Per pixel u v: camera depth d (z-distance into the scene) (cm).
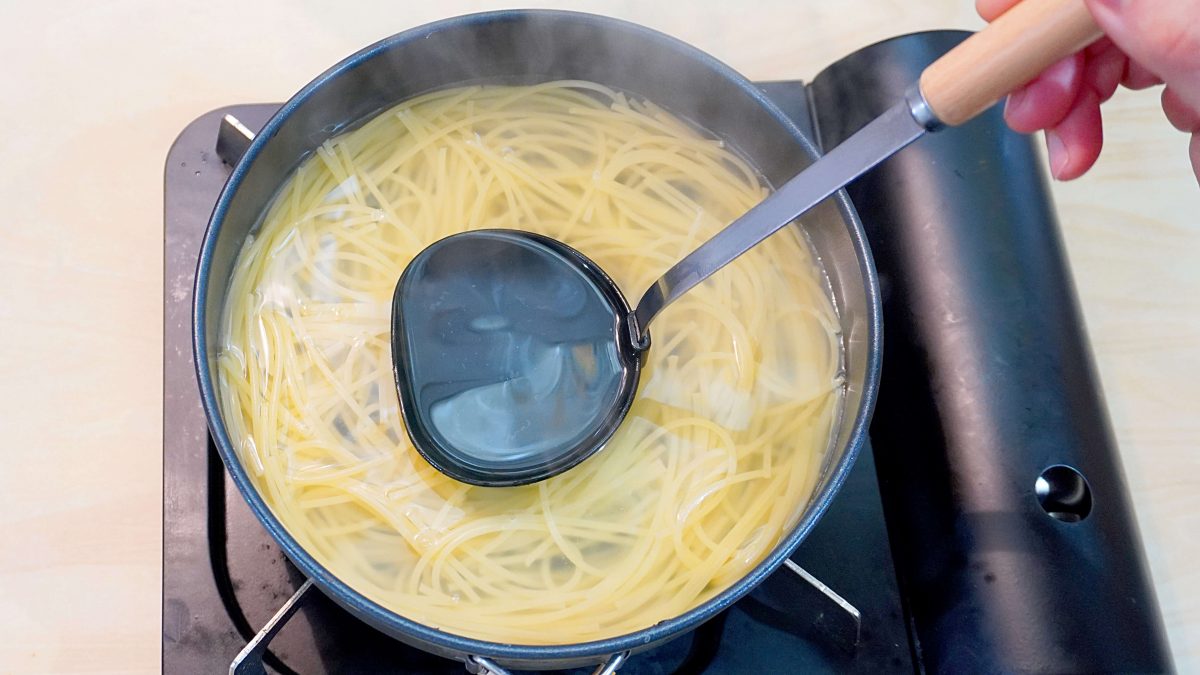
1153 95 62
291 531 47
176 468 51
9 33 60
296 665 49
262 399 48
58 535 52
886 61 57
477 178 53
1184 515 55
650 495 49
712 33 63
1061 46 37
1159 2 36
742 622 51
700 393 50
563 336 49
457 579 47
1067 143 50
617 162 53
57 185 57
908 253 54
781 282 52
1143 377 57
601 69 53
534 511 48
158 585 52
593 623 46
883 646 50
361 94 51
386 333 50
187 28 61
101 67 60
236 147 54
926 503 51
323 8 62
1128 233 60
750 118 50
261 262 50
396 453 48
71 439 53
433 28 48
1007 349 52
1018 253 53
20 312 55
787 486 49
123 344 55
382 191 53
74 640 51
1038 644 47
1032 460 50
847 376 49
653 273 52
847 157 40
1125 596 48
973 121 56
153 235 57
